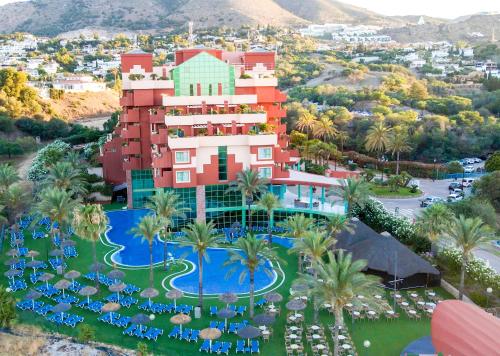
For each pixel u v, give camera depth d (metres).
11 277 57.06
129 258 64.56
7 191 68.88
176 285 56.72
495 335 35.41
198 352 43.19
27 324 47.56
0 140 131.50
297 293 40.81
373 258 55.72
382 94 168.00
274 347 44.19
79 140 142.88
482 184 88.56
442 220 60.41
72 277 54.25
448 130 136.25
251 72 90.38
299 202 74.31
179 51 87.25
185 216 67.12
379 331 46.78
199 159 71.88
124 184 91.81
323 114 149.88
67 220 59.84
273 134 72.94
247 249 46.53
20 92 164.25
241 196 74.19
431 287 55.69
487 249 66.19
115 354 43.62
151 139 74.81
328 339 45.28
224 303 52.25
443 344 37.81
